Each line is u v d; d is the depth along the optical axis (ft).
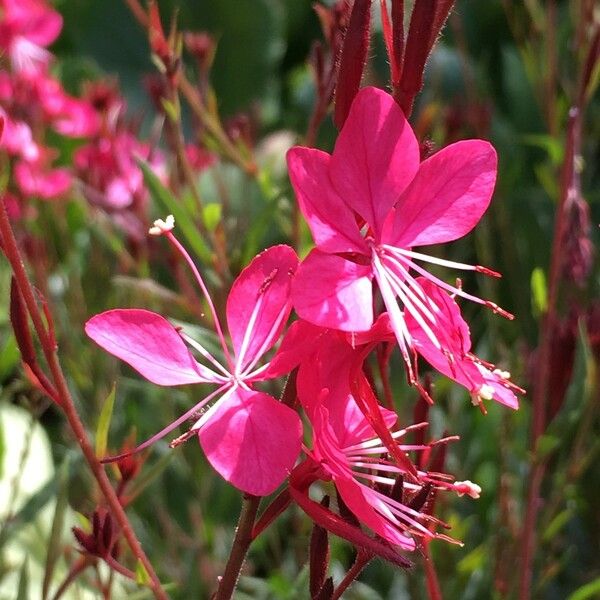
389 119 0.42
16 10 0.99
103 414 0.51
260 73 1.69
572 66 1.02
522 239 1.16
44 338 0.46
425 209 0.43
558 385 0.68
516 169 1.08
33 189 0.94
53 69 1.46
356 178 0.42
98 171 0.96
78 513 0.59
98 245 1.00
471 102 0.98
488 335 0.96
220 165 1.14
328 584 0.44
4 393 0.74
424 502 0.44
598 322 0.73
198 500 0.89
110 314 0.43
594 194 1.00
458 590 0.75
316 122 0.73
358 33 0.43
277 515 0.44
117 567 0.50
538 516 0.83
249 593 0.89
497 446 0.88
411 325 0.44
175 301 0.78
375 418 0.42
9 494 0.86
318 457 0.42
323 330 0.42
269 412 0.41
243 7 1.66
